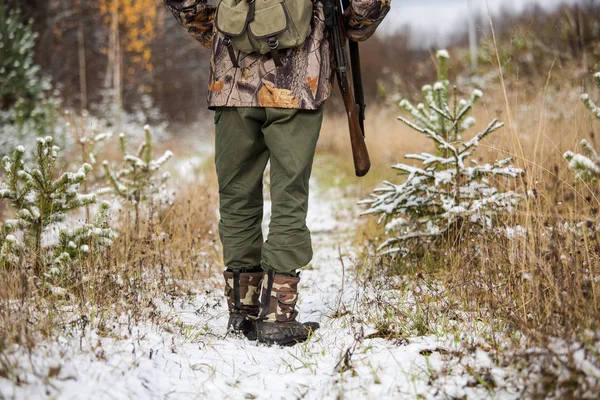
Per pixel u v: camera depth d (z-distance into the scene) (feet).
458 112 14.38
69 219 14.69
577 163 7.93
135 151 29.35
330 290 13.07
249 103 8.97
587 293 8.05
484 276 10.38
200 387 7.45
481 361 7.53
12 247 10.66
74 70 55.83
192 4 9.87
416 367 7.66
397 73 44.91
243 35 8.72
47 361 6.89
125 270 11.50
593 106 9.60
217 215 20.62
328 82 9.09
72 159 25.39
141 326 9.40
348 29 9.43
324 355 8.62
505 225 11.14
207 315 10.96
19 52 30.96
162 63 73.97
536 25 28.78
